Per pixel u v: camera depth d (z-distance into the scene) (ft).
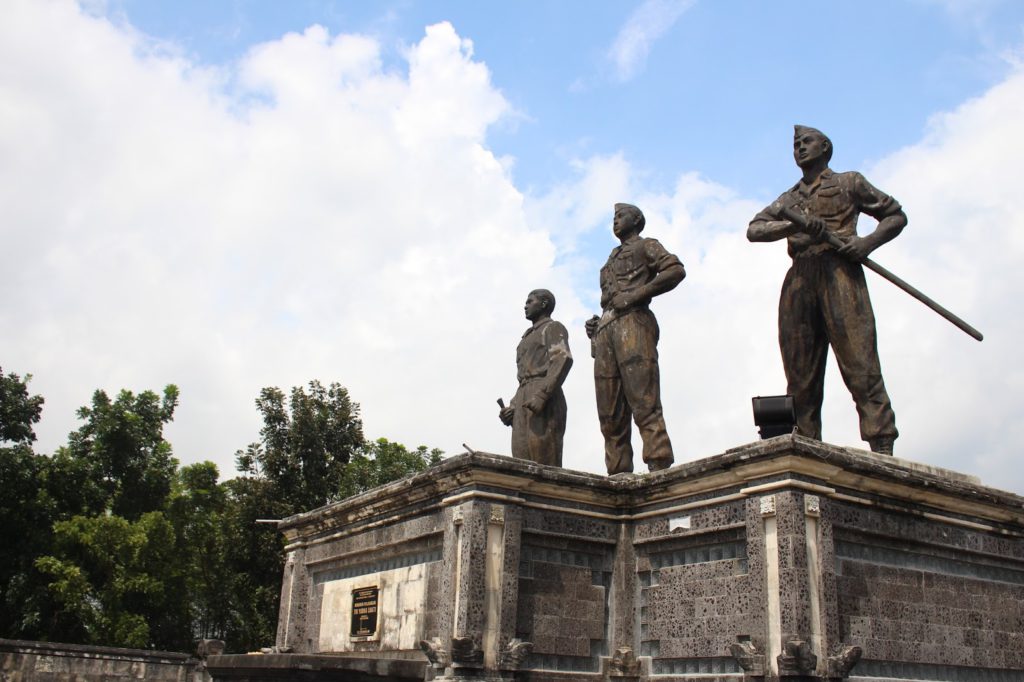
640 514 41.73
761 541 35.14
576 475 40.81
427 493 41.57
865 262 43.42
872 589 36.96
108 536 100.78
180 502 112.47
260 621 113.19
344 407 126.00
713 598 37.52
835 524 36.11
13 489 105.70
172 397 124.16
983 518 42.47
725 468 37.11
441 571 40.63
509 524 38.68
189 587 109.29
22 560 100.63
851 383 43.27
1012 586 43.24
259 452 121.29
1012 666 41.73
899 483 38.19
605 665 40.37
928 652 38.11
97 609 102.78
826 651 33.50
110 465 116.37
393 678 37.58
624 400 47.98
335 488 119.65
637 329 46.98
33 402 114.42
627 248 48.49
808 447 34.76
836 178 44.62
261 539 114.52
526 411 50.90
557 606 39.70
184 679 72.90
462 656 35.96
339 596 49.01
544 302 53.67
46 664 68.28
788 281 45.57
